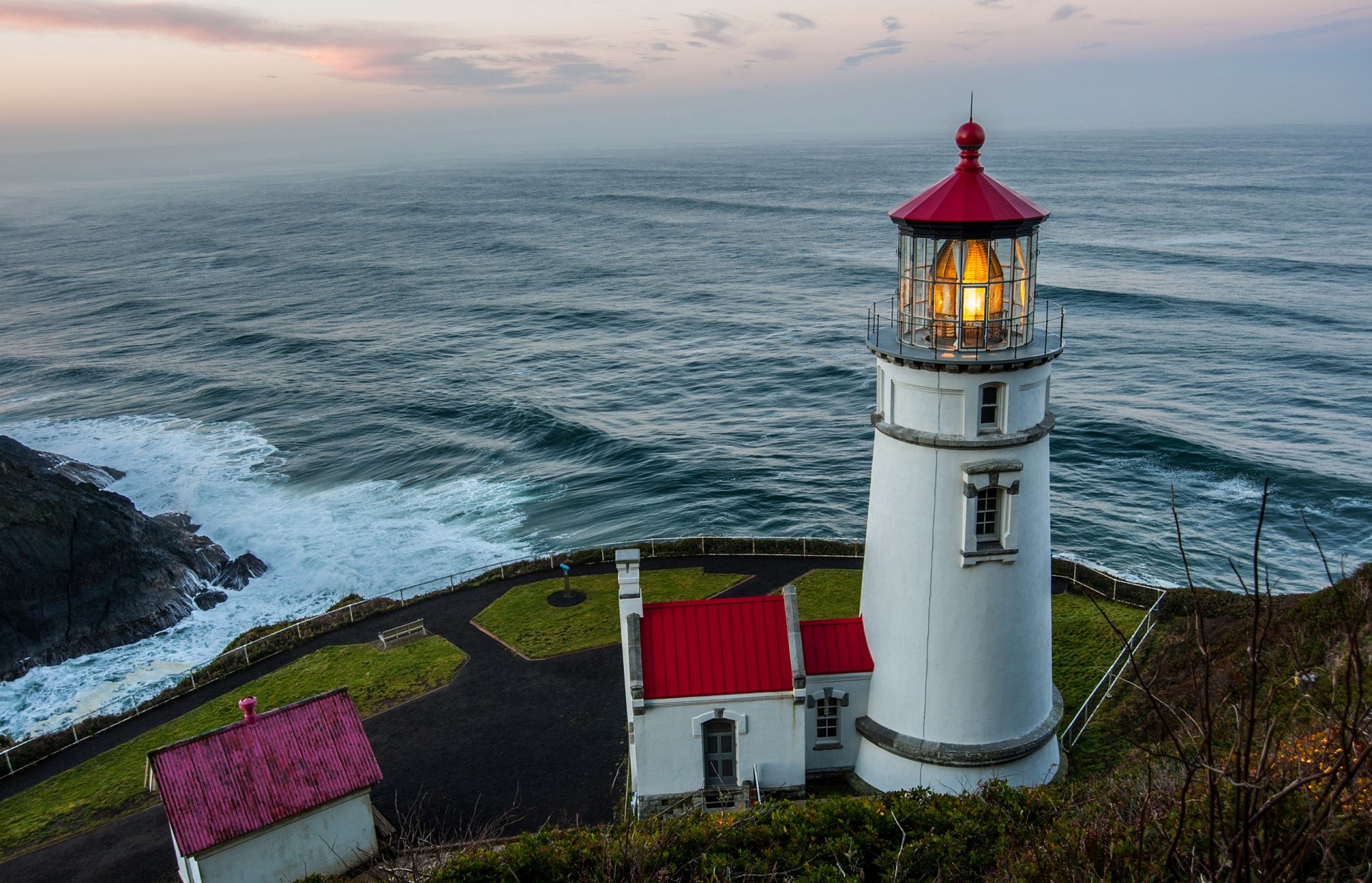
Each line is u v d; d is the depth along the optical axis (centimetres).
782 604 2272
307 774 2150
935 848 1684
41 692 3894
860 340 9212
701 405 7488
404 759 2569
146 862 2264
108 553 4553
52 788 2609
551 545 5041
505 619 3356
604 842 1798
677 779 2223
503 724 2711
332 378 8550
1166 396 6975
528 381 8275
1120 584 3316
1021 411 1916
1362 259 11931
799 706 2180
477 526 5309
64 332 11050
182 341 10300
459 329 10519
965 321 1900
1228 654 2527
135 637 4259
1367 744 751
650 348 9319
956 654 2045
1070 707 2642
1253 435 6144
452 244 18350
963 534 1962
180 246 19475
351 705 2286
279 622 4300
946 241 1844
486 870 1797
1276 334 8481
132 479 6138
